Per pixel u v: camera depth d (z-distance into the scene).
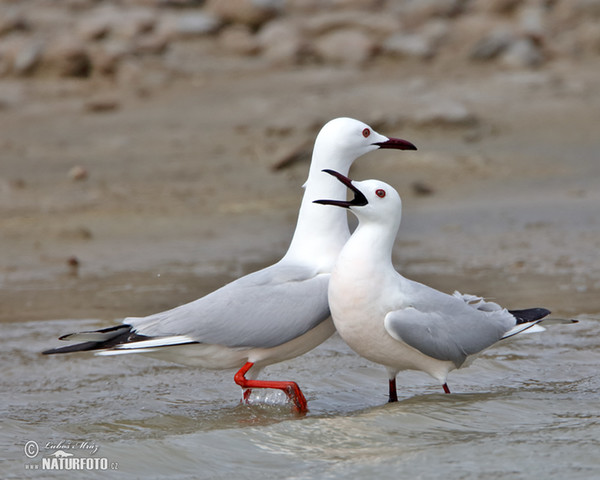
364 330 8.18
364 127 9.10
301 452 7.23
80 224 17.66
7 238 16.64
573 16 38.91
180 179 21.53
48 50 34.66
